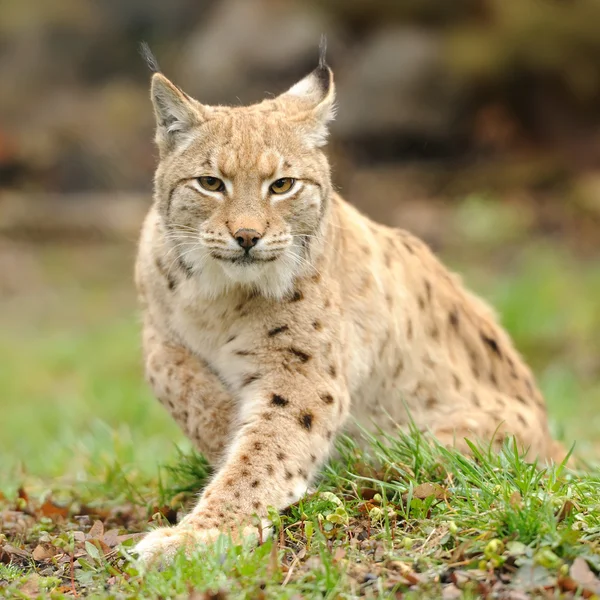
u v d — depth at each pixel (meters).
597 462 11.43
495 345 11.11
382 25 35.91
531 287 22.47
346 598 6.76
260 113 9.16
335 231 9.42
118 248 30.11
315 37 35.12
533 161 32.94
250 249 8.66
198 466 9.80
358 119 33.72
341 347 9.09
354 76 34.47
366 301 9.57
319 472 8.86
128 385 19.39
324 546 7.41
